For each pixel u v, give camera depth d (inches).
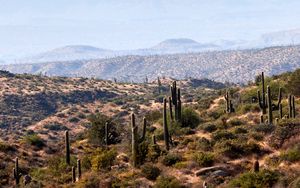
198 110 2999.5
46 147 2201.0
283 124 1396.4
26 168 1790.1
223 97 3228.3
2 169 1748.3
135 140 1411.2
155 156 1381.6
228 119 2229.3
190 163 1243.2
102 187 1184.8
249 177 1023.6
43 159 2028.8
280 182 973.2
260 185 991.0
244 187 1003.3
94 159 1470.2
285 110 2079.2
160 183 1101.1
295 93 2532.0
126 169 1369.3
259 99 2084.2
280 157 1195.3
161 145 1674.5
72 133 4655.5
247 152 1282.0
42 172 1649.9
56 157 1808.6
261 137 1409.9
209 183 1096.2
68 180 1449.3
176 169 1240.2
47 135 4505.4
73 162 1667.1
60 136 4520.2
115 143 2082.9
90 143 2161.7
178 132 1830.7
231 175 1165.7
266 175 1016.9
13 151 2033.7
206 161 1237.1
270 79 3095.5
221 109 2623.0
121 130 2182.6
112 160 1486.2
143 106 5442.9
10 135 4549.7
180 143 1610.5
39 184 1418.6
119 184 1167.0
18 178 1576.0
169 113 2119.8
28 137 2236.7
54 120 5137.8
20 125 5147.6
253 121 1971.0
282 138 1323.8
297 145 1240.8
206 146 1432.1
